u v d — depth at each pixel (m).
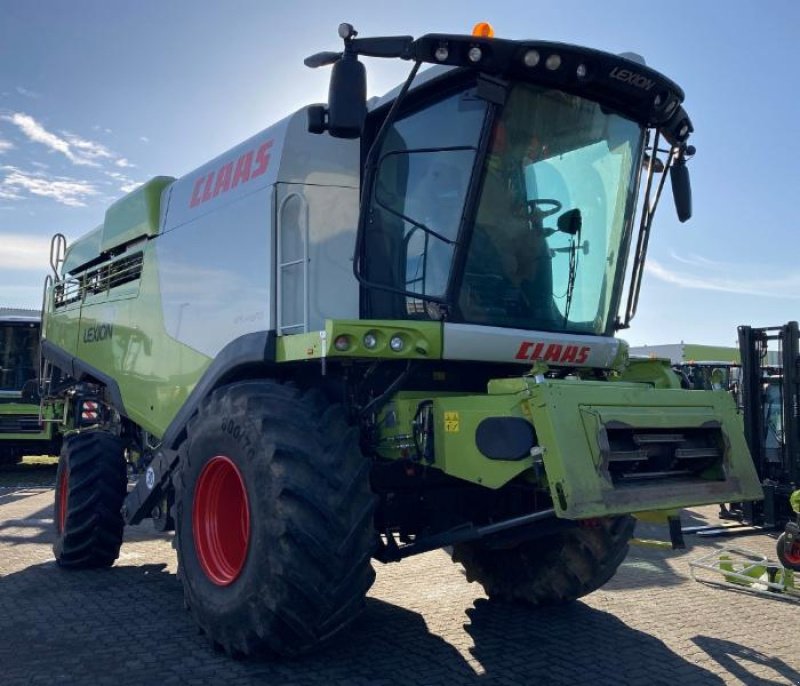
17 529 8.37
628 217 4.92
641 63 4.51
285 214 4.61
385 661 4.17
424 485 4.68
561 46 4.02
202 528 4.44
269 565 3.71
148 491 5.53
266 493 3.78
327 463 3.82
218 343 5.14
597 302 4.88
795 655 4.39
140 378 6.27
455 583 5.92
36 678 3.85
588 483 3.48
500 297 4.40
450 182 4.23
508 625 4.87
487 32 4.24
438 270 4.25
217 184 5.45
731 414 4.23
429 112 4.35
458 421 3.85
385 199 4.50
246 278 4.88
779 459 9.34
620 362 5.04
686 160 4.97
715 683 3.95
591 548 4.82
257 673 3.95
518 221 4.41
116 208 7.16
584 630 4.79
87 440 6.54
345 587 3.71
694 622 5.00
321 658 4.20
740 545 8.05
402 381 4.16
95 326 7.40
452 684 3.86
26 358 14.43
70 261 8.52
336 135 3.83
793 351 8.95
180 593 5.57
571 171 4.56
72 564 6.32
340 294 4.58
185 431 5.21
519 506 4.48
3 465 15.90
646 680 3.97
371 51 3.79
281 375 4.80
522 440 3.57
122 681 3.82
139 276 6.53
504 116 4.22
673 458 3.97
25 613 5.04
